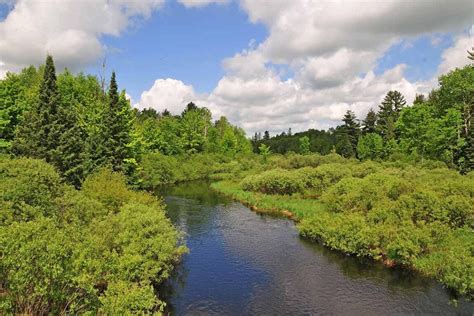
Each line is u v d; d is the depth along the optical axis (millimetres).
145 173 54125
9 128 39812
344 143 93562
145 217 19016
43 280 10586
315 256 22625
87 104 47031
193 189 55594
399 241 20062
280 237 27062
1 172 19719
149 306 13109
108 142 39750
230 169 75125
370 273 19672
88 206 20562
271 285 18281
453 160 51875
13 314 10461
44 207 18250
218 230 29328
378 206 24969
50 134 33469
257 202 39562
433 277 18562
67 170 34000
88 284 11562
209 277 19406
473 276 15914
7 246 10188
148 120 75750
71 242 11570
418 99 87250
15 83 41406
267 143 135375
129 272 16031
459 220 23531
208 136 98812
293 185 42812
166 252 18188
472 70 57594
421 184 28938
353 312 15367
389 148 70562
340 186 32500
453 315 14875
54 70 36219
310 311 15547
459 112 54125
